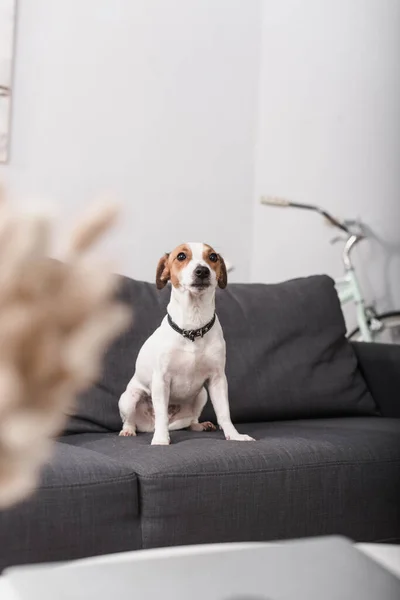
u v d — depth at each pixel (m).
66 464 1.59
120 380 2.29
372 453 1.95
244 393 2.38
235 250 4.23
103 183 3.81
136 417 2.29
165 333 2.16
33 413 0.20
